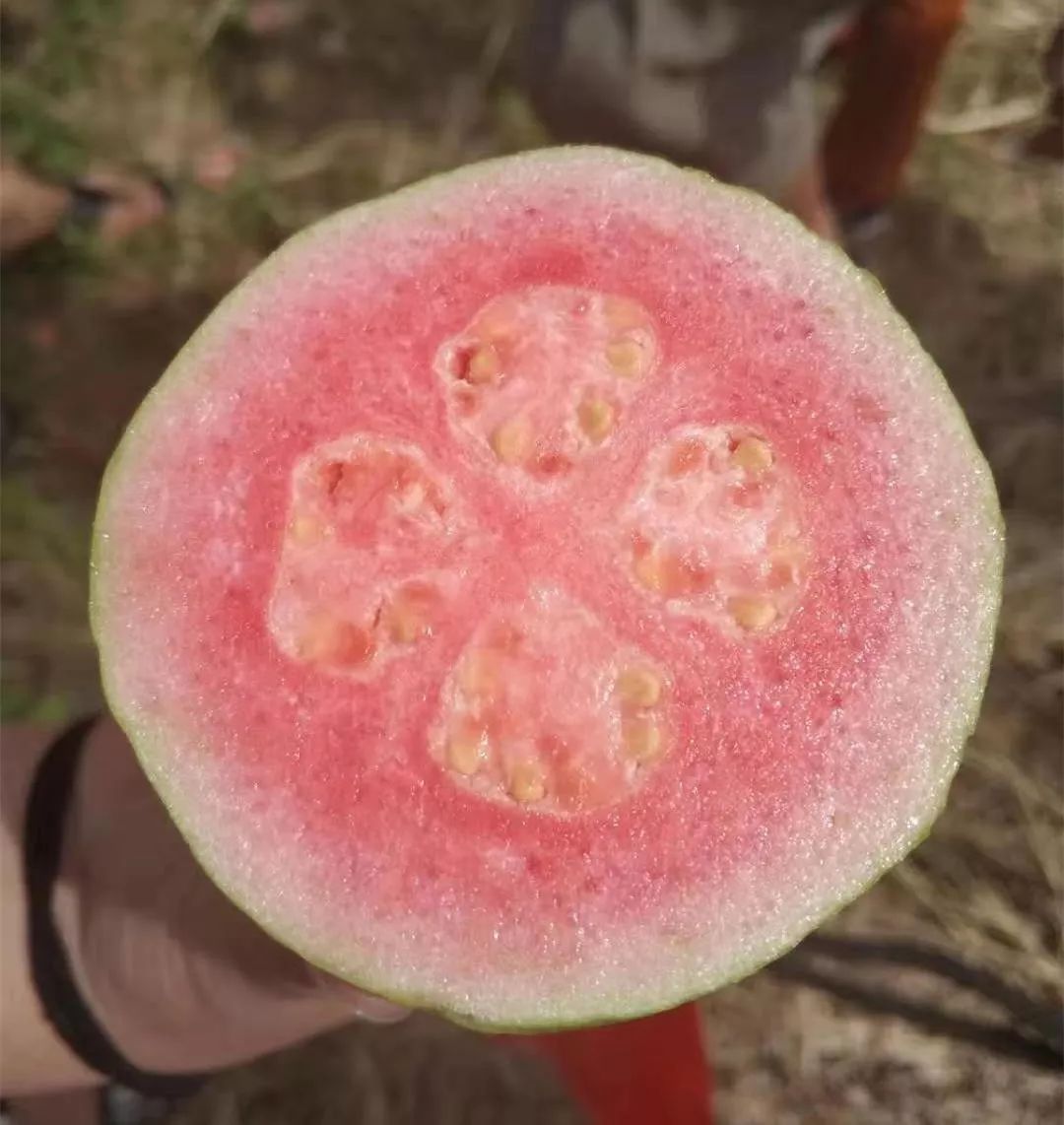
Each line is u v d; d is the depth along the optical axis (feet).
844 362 0.42
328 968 0.40
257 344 0.42
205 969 0.52
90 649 0.82
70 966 0.54
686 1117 0.70
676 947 0.40
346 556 0.42
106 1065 0.55
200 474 0.41
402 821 0.40
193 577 0.41
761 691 0.41
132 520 0.41
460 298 0.42
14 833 0.55
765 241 0.42
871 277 0.42
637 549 0.42
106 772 0.56
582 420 0.42
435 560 0.42
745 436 0.42
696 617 0.42
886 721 0.41
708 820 0.40
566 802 0.40
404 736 0.41
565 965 0.40
